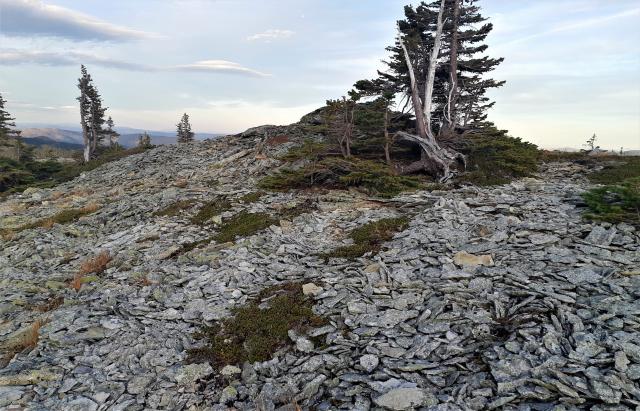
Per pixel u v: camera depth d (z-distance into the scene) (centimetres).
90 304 1083
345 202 1784
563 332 707
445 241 1170
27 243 1747
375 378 684
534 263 973
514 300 833
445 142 2484
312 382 698
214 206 1911
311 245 1358
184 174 2892
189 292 1099
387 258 1122
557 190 1759
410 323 818
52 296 1225
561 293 820
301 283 1062
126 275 1262
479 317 792
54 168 4878
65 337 907
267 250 1331
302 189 2091
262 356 812
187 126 9544
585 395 566
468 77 2895
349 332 824
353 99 2177
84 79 6131
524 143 2781
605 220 1178
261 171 2628
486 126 2711
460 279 951
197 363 821
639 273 858
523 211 1363
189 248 1458
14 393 736
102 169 4094
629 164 2331
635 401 541
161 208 2000
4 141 5288
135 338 906
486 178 2112
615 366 602
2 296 1219
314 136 3312
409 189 1912
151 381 771
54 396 737
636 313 711
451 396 617
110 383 770
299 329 862
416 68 2747
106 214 2072
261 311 955
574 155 2894
